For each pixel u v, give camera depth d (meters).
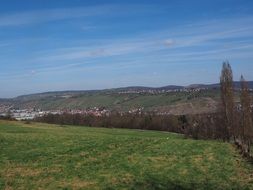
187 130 96.31
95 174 30.50
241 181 29.69
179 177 30.81
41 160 36.84
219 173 32.69
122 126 140.88
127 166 34.53
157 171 32.78
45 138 57.16
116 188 26.11
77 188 25.70
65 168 32.88
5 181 27.02
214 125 87.88
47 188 25.42
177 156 42.03
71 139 57.16
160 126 131.50
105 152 43.38
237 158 41.53
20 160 36.47
